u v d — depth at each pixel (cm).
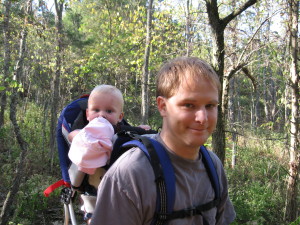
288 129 830
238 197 920
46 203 840
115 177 135
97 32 1581
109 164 165
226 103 582
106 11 1242
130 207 131
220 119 533
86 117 220
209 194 152
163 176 134
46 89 1498
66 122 215
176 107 136
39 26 773
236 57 766
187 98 133
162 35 1258
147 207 131
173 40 1341
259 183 1062
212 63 524
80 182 186
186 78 134
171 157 141
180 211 135
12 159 1137
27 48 1248
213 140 539
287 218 823
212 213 151
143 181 131
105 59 1092
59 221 790
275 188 1009
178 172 140
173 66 141
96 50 1109
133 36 1233
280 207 887
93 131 175
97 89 208
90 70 1016
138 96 1628
